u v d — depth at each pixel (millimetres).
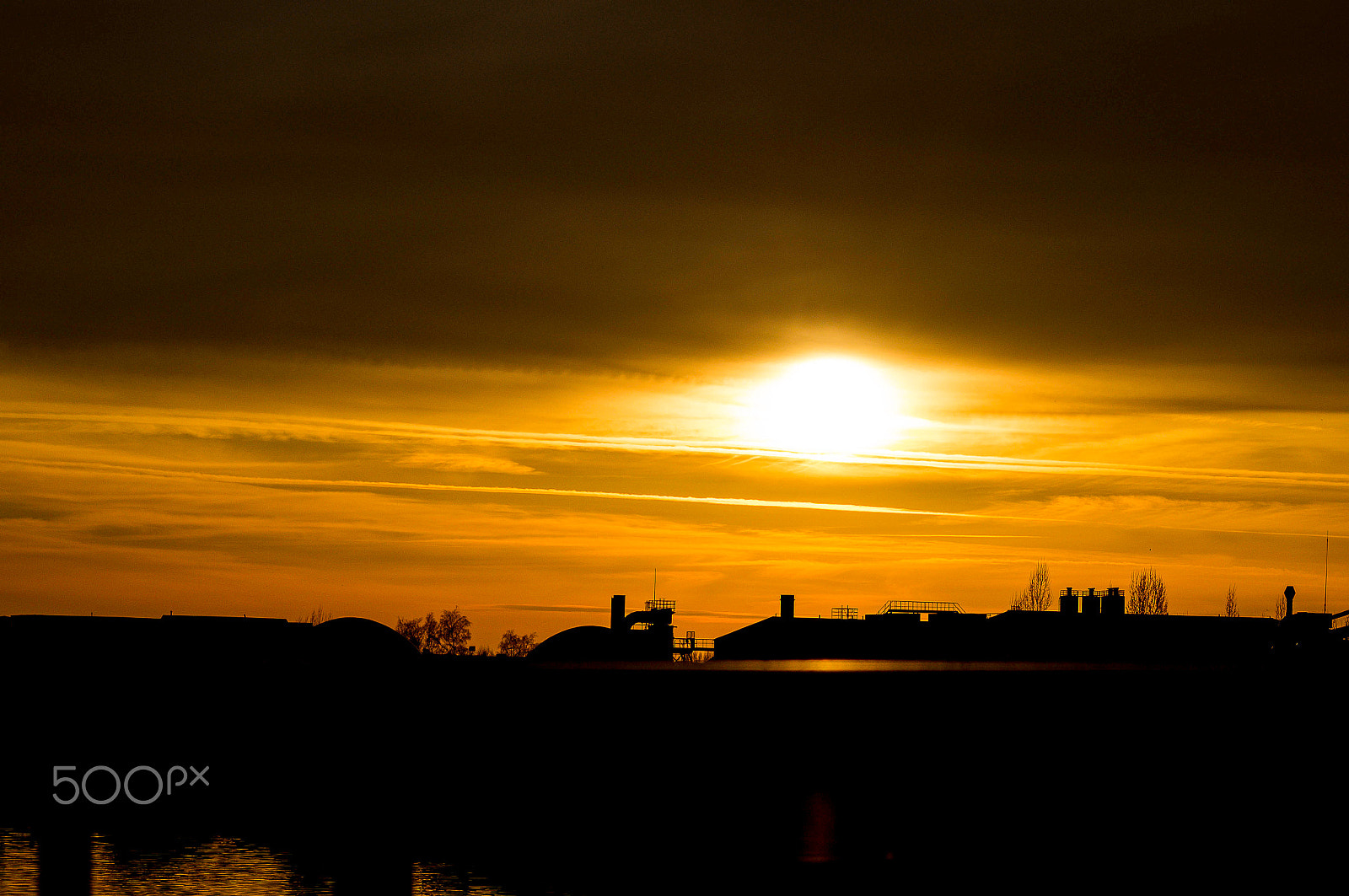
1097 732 58312
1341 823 55594
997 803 57625
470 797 61188
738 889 57531
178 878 56375
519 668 62719
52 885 55875
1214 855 55719
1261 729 57500
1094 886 55594
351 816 61625
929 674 59469
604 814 59625
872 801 58438
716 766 59812
